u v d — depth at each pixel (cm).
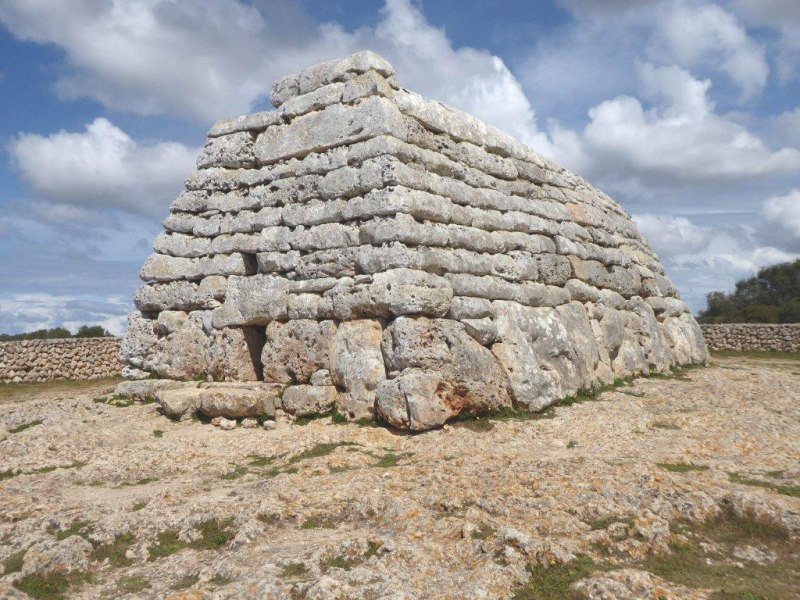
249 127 1525
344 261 1290
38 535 688
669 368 2002
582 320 1670
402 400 1147
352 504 768
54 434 1179
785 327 2975
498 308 1395
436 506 758
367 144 1309
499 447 1055
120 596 589
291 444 1086
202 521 725
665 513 712
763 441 1064
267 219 1436
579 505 725
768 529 694
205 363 1469
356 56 1394
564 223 1800
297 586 571
